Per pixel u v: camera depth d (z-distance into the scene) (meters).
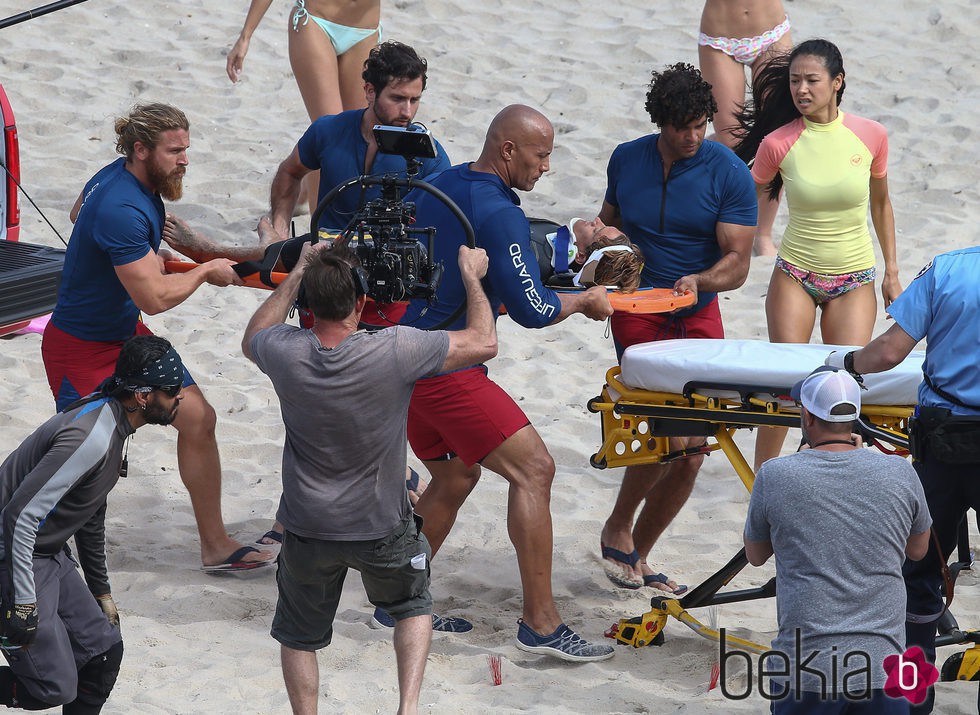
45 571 15.60
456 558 23.70
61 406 21.28
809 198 23.86
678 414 18.92
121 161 20.84
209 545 22.92
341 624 20.86
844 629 14.13
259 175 41.59
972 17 52.25
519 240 18.59
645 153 22.00
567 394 30.31
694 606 19.94
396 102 22.25
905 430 18.45
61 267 22.42
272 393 30.31
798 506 14.38
